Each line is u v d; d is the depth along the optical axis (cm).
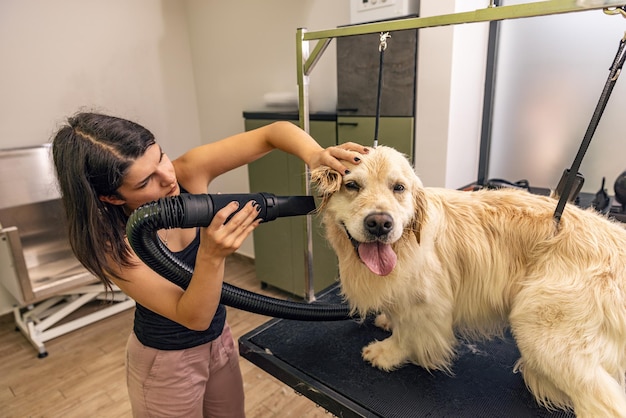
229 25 310
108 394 203
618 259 93
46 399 200
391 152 104
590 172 207
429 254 106
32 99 266
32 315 257
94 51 290
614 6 73
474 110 219
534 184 225
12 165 256
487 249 107
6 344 246
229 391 125
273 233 285
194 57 347
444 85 192
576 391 88
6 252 213
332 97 263
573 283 92
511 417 95
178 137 354
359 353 122
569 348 89
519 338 97
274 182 272
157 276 91
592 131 88
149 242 80
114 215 93
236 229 77
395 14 197
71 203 87
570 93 202
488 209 111
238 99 324
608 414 83
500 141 230
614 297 89
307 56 132
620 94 190
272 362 119
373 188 97
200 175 114
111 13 294
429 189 119
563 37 198
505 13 85
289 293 296
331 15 249
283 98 279
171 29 332
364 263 97
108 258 89
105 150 84
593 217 104
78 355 234
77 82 285
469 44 198
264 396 200
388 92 205
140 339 106
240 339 131
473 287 110
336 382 109
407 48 194
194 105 361
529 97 215
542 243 100
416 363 115
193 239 110
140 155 86
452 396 103
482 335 122
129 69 311
